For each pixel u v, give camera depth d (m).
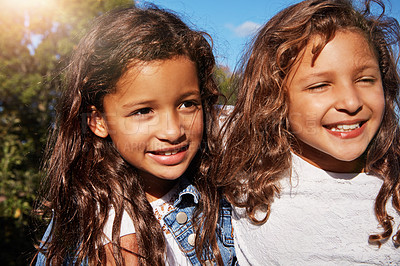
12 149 2.60
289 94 1.09
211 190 1.23
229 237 1.26
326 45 0.99
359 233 1.09
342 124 1.02
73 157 1.19
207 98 1.27
